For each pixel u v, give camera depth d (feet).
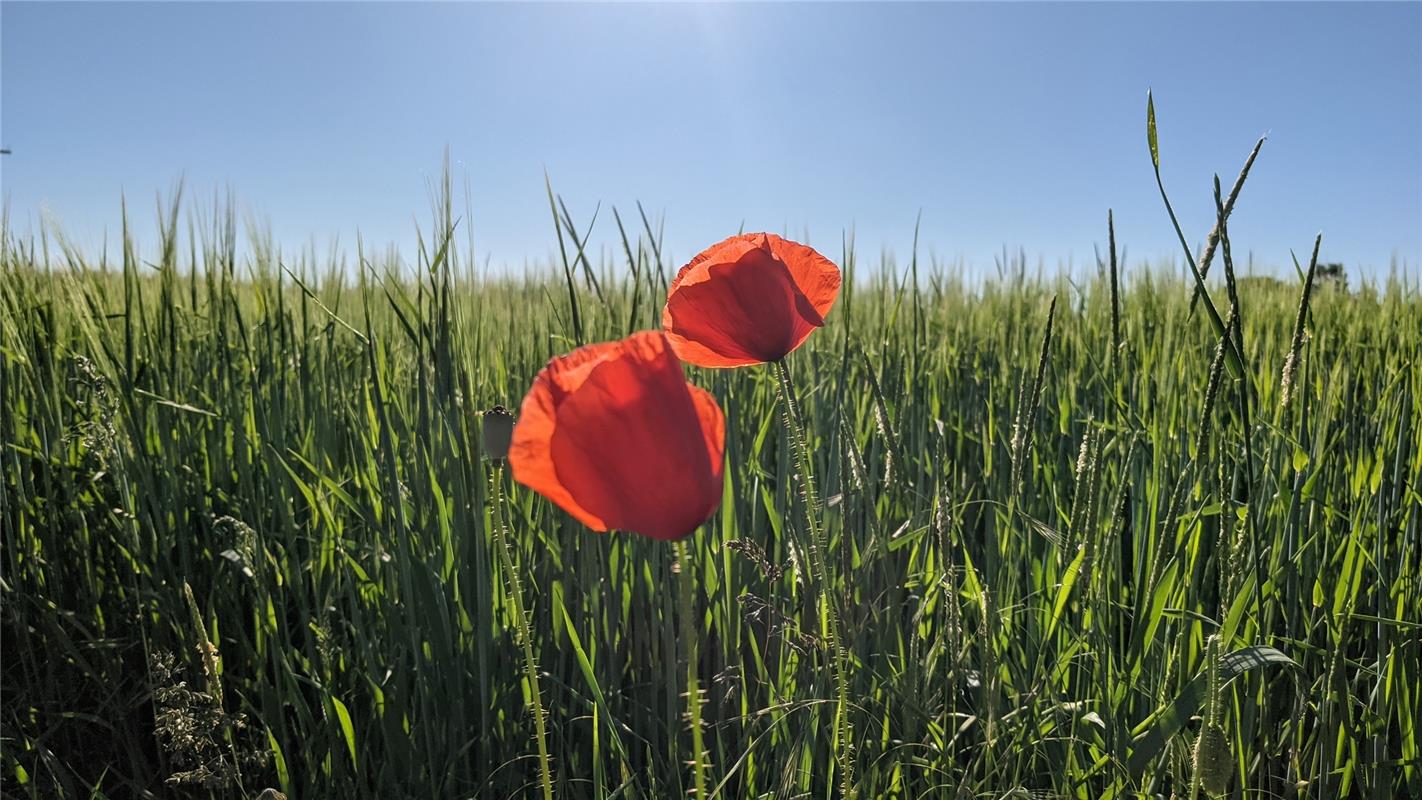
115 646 2.13
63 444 2.49
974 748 1.63
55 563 2.32
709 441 0.84
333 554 2.14
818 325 1.12
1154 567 1.32
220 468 2.49
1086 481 1.41
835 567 1.73
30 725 2.10
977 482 2.68
